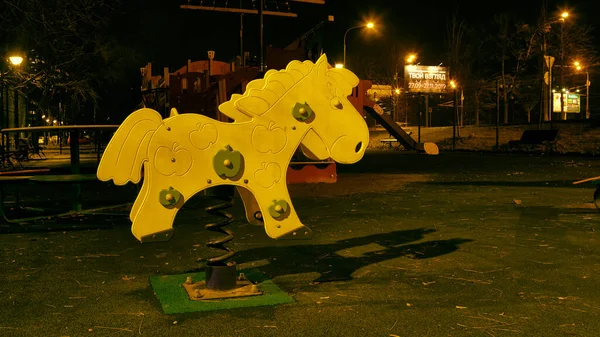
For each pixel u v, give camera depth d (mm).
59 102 35375
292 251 6109
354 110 4820
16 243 6566
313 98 4664
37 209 9477
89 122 48375
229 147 4344
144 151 4148
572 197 11023
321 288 4625
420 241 6645
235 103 4426
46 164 22406
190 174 4258
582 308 4082
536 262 5535
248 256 5863
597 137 29562
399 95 59719
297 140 4605
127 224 7996
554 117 46906
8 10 20000
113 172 4074
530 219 8281
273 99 4531
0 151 20188
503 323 3762
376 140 51031
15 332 3588
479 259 5676
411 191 12430
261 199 4484
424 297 4363
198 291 4328
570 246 6301
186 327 3674
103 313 3975
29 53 23234
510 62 49531
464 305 4156
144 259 5738
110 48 31391
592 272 5125
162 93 23234
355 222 8094
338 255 5895
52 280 4891
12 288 4633
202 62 20531
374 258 5746
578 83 51531
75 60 26375
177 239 6816
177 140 4227
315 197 11359
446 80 53656
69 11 21047
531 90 50906
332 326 3697
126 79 37562
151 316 3906
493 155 29250
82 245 6453
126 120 4121
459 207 9688
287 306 4129
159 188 4180
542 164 21359
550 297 4352
